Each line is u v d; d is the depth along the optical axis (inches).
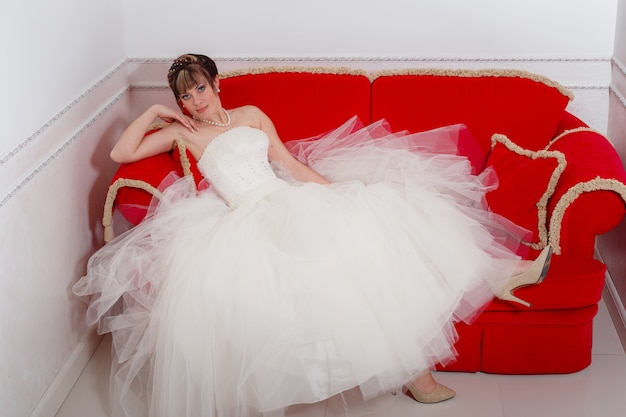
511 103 134.2
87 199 130.6
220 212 119.7
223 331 105.0
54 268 115.7
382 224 111.8
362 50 152.3
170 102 159.3
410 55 151.5
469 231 114.5
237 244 109.5
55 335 115.8
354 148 130.5
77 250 125.6
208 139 126.3
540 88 134.3
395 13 148.9
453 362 118.6
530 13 146.9
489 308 113.9
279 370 103.9
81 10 129.8
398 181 124.9
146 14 152.8
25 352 105.7
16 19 104.5
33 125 109.0
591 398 113.3
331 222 110.6
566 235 116.5
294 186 124.5
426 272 108.8
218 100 127.8
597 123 154.6
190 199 119.5
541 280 109.3
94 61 136.8
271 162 131.8
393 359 106.6
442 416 111.0
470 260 110.4
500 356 117.3
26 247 106.0
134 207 118.9
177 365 104.7
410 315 106.3
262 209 118.0
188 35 153.8
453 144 129.3
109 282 111.5
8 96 101.3
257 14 151.3
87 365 125.6
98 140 137.6
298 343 103.4
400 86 136.8
